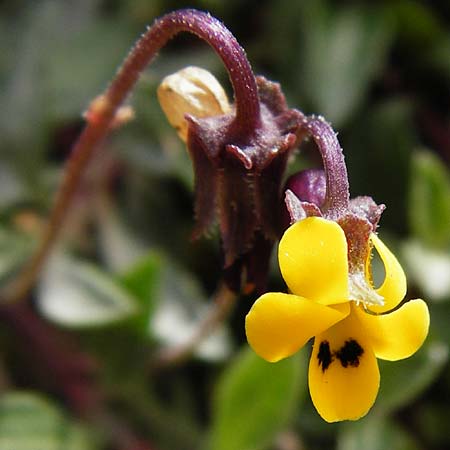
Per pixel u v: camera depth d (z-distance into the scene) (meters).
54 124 0.19
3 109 0.19
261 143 0.11
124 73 0.13
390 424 0.16
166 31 0.13
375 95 0.20
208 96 0.12
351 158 0.18
